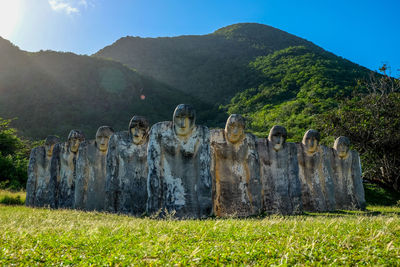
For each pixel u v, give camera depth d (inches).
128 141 581.0
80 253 216.5
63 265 193.3
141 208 555.8
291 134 1349.7
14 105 2010.3
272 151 614.2
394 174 961.5
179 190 490.3
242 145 564.4
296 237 251.1
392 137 957.8
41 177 770.2
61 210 568.1
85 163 636.1
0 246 223.1
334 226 296.8
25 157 1328.7
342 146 708.0
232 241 239.9
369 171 984.9
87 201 613.3
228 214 527.5
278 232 269.3
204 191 488.4
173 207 480.1
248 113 1984.5
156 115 2239.2
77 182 633.0
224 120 2089.1
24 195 869.8
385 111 1016.2
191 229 287.0
